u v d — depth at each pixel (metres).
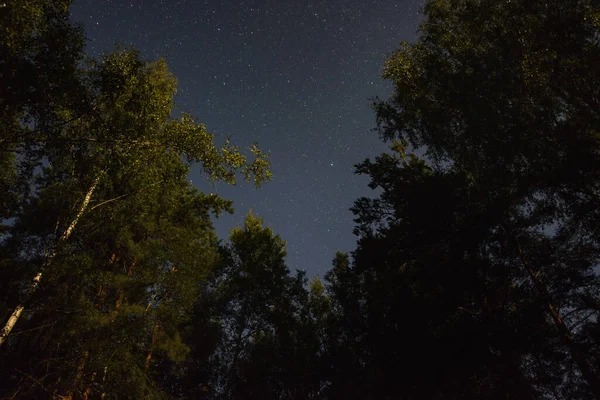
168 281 18.19
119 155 12.42
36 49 9.95
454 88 16.53
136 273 17.81
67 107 10.99
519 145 13.65
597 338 10.67
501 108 14.56
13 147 9.97
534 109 13.94
